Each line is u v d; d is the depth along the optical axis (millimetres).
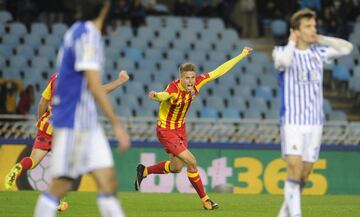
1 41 64062
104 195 19062
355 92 62969
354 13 69500
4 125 49688
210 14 69625
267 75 63188
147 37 65875
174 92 33188
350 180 48188
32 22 66750
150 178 46406
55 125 19406
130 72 61125
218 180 47188
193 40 66188
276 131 50594
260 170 47375
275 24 69688
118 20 67438
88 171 19219
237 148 47375
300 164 23703
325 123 50062
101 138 19359
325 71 64688
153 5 70438
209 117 57438
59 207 31609
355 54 66375
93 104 19375
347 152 48250
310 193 47875
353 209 35688
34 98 55344
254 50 68312
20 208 32750
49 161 44562
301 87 23859
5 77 60469
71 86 19266
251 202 38531
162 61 62500
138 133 49750
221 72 34125
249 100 59938
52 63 62250
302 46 24203
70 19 68188
